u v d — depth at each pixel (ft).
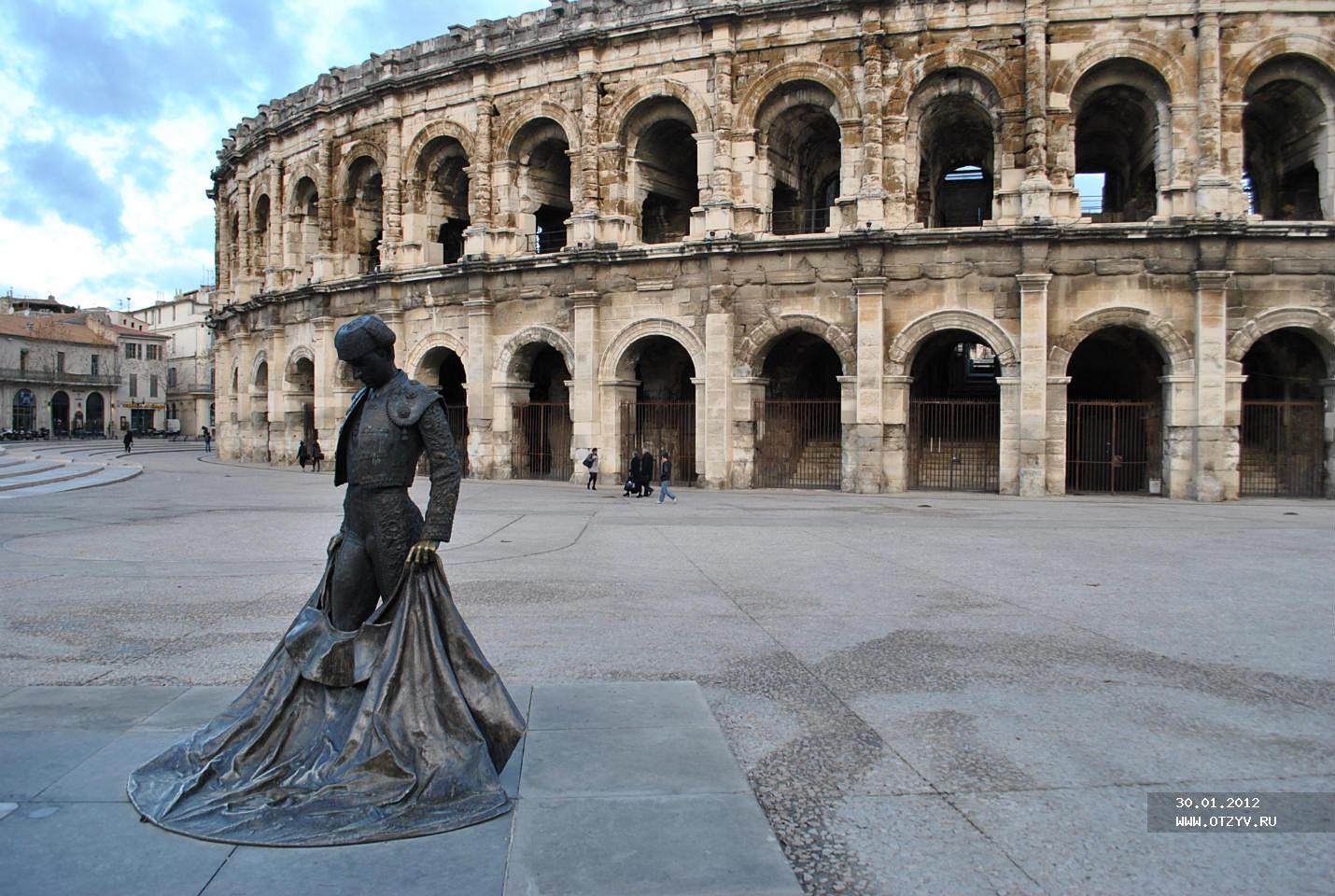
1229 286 110.52
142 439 406.82
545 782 22.30
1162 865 19.34
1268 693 31.63
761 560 61.62
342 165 162.91
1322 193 113.91
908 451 123.54
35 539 71.67
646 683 31.17
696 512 93.91
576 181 134.00
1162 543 70.59
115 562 60.13
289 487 128.16
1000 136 116.16
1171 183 113.09
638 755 24.20
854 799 22.79
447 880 17.47
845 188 120.78
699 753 24.40
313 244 178.19
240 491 121.29
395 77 150.20
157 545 68.49
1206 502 108.47
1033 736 27.27
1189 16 111.86
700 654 36.58
